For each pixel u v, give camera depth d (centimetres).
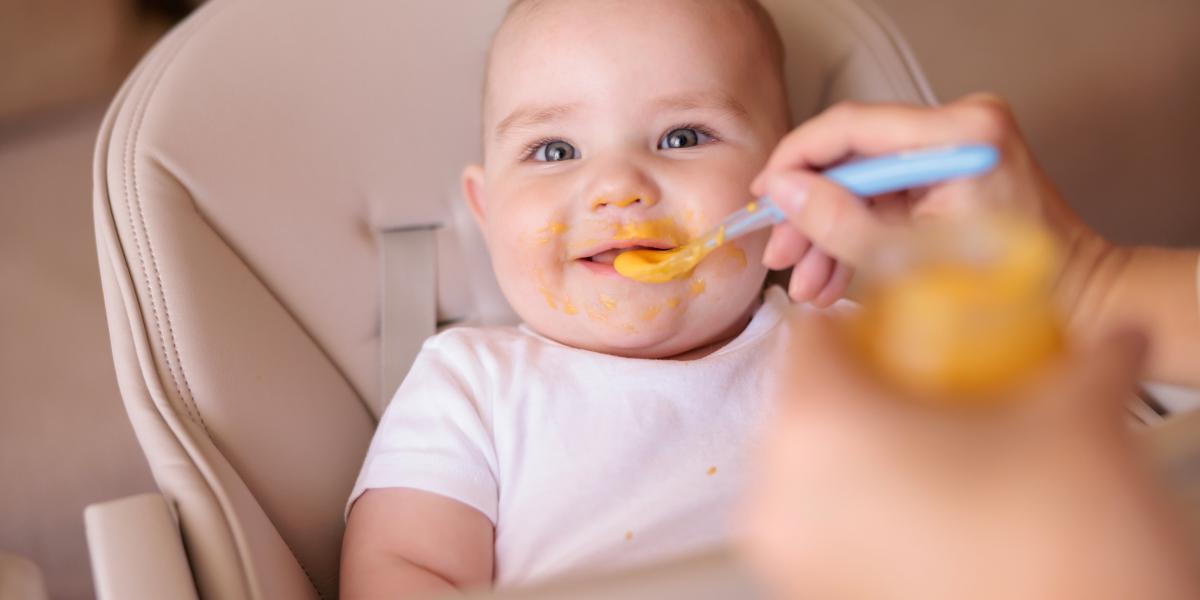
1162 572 25
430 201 108
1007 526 26
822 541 28
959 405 28
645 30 96
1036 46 179
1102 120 173
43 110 163
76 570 132
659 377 93
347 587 83
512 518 89
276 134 100
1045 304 30
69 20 166
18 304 150
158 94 96
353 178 104
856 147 69
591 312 93
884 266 32
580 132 95
